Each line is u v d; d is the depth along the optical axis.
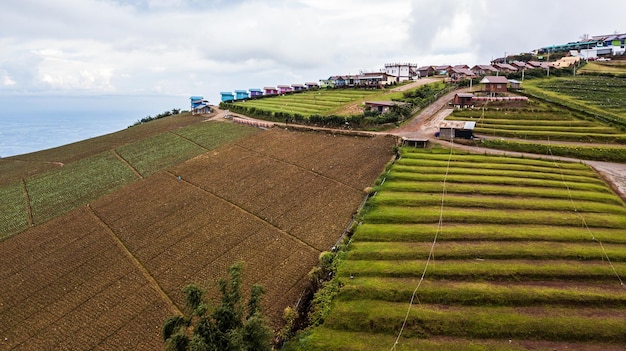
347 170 69.25
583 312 34.56
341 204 58.09
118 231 56.12
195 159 83.69
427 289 37.72
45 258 51.09
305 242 49.88
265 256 47.62
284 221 55.06
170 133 112.31
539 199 53.53
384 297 37.66
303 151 81.50
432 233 46.25
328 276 42.44
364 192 60.06
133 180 77.06
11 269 49.28
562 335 32.28
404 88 144.88
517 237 44.75
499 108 97.69
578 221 47.75
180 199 64.62
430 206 52.62
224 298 31.75
